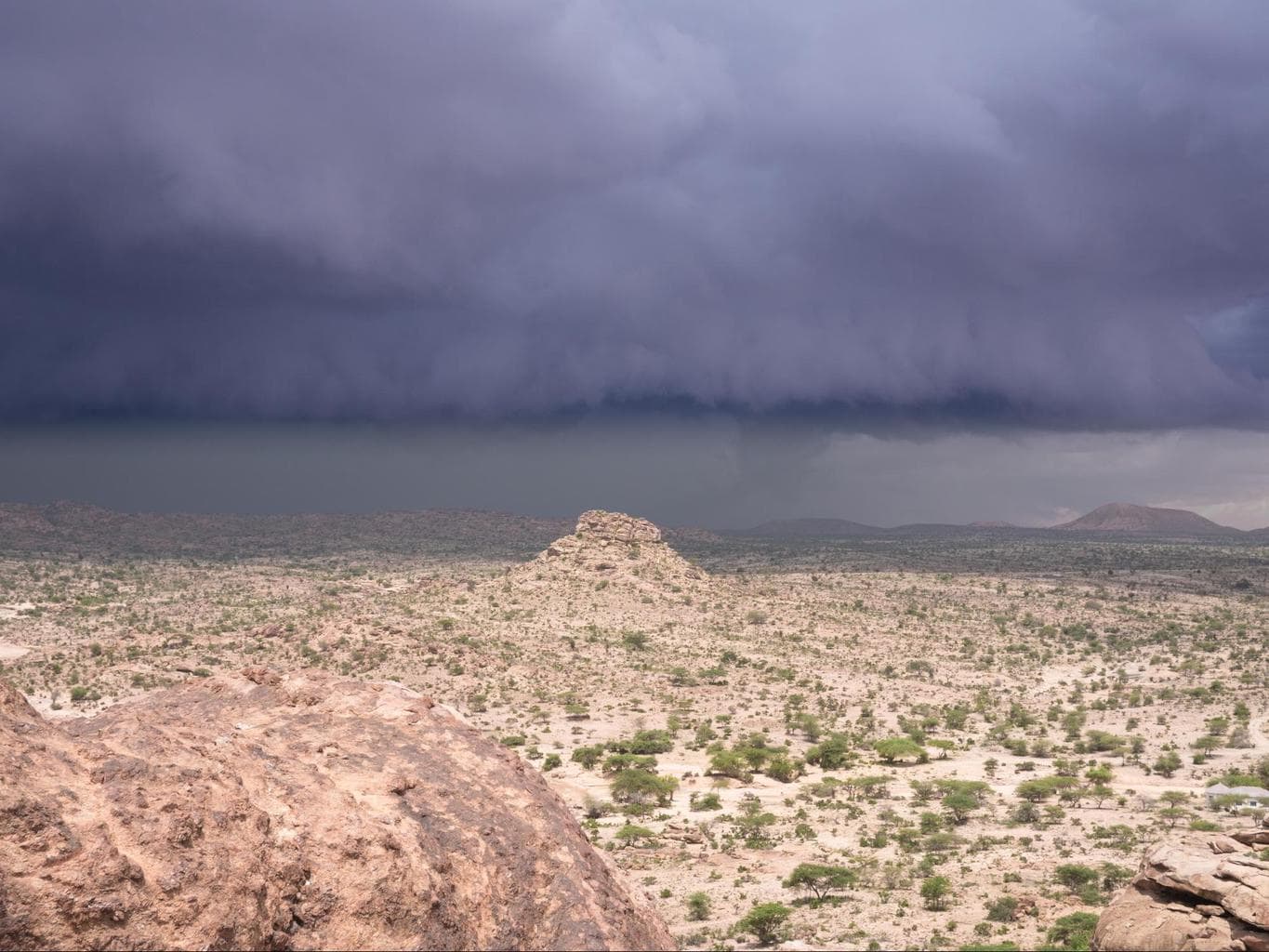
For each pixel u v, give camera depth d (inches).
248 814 933.8
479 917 1003.3
